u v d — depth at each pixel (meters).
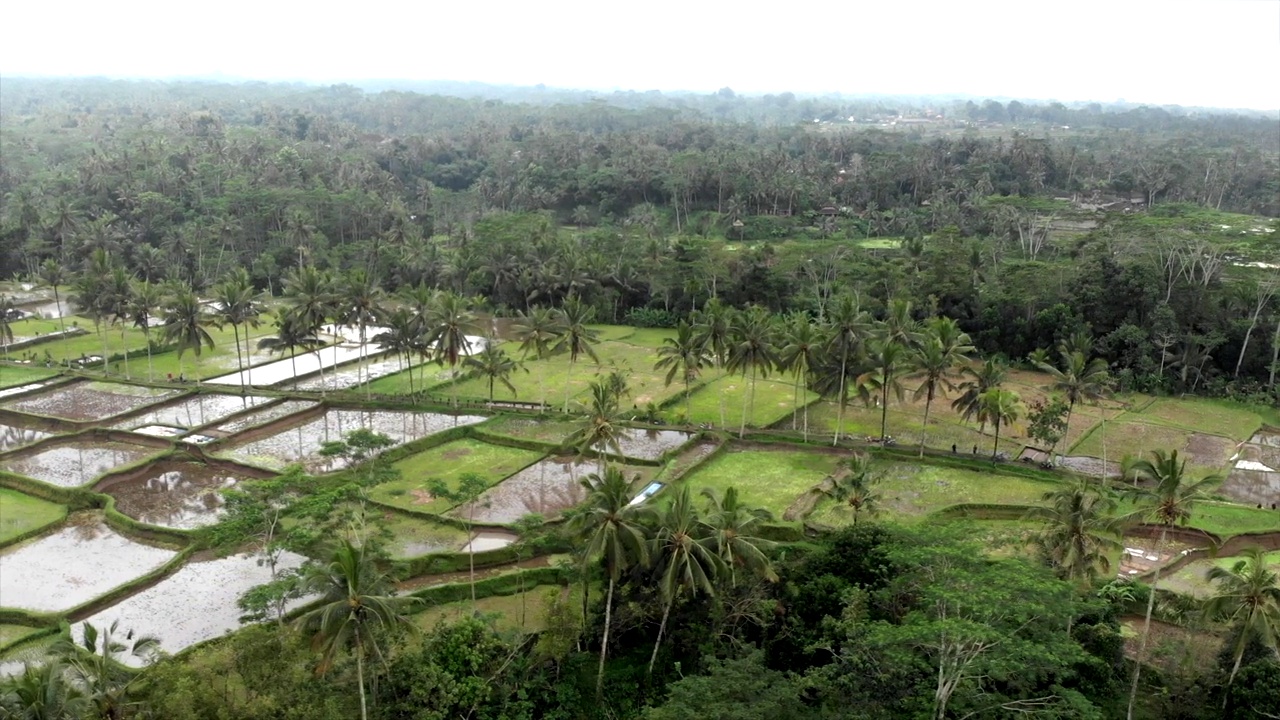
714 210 195.88
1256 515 72.62
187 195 171.38
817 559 57.47
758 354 89.62
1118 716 48.62
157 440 87.44
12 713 37.84
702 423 94.50
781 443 89.06
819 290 138.50
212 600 58.84
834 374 88.88
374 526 63.22
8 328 115.25
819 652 52.16
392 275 153.00
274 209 160.38
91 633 45.31
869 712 45.12
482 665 48.28
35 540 67.81
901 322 90.88
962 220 169.88
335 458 83.12
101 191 169.50
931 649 45.44
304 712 40.00
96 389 105.50
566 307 102.12
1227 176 193.50
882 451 85.44
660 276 141.75
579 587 59.75
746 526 53.56
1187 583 61.97
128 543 67.44
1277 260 113.44
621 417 91.12
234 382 108.94
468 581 61.06
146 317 109.88
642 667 53.12
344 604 40.75
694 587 48.75
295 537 56.28
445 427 93.88
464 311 102.31
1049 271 121.31
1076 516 53.34
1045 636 44.06
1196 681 49.03
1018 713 43.59
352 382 109.94
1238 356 109.50
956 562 47.56
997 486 78.12
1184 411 101.56
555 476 80.44
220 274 150.12
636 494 75.19
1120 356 112.31
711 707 42.53
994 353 120.94
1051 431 81.62
